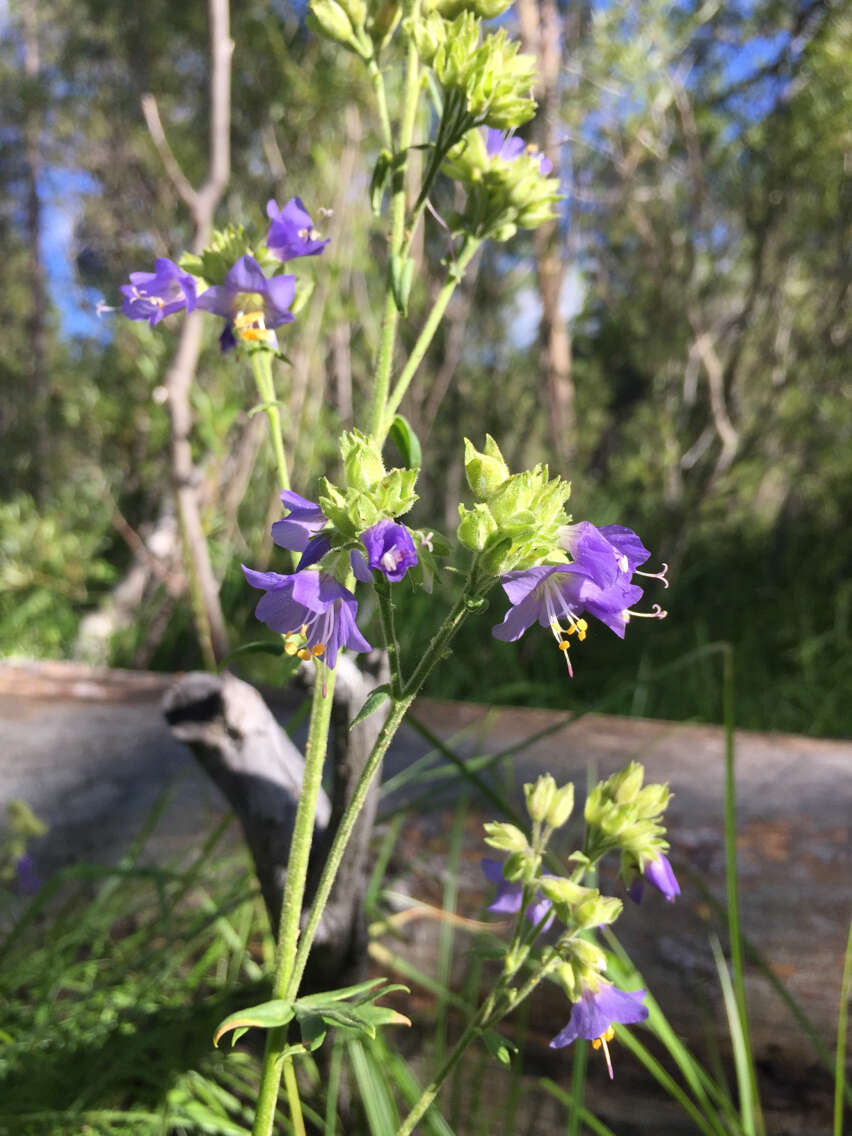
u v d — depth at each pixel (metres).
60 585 0.83
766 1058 0.26
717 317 1.20
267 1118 0.16
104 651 0.80
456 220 0.20
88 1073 0.26
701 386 1.06
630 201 1.12
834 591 0.92
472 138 0.19
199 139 1.36
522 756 0.35
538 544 0.14
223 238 0.20
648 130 1.03
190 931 0.29
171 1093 0.26
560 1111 0.27
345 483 0.15
